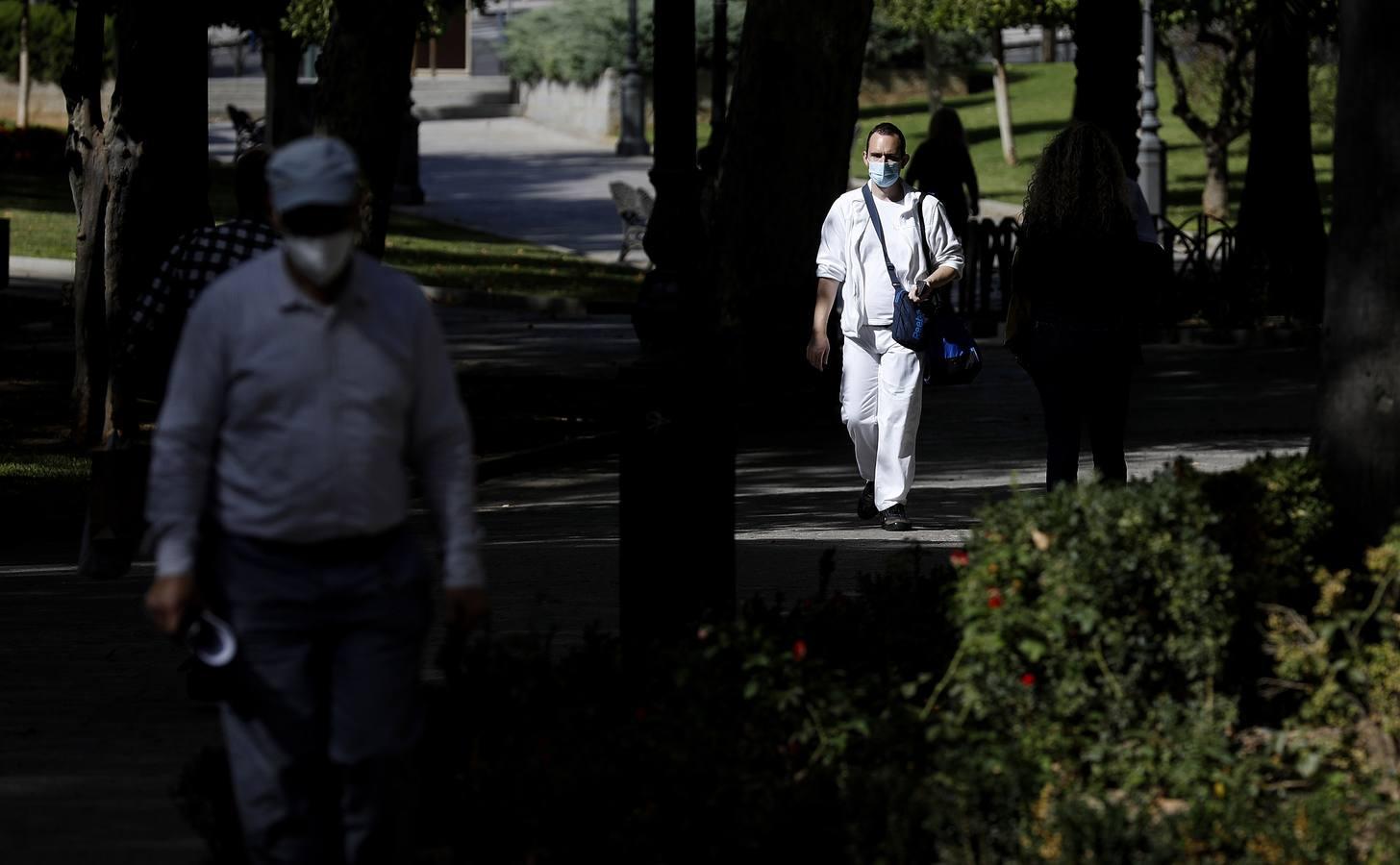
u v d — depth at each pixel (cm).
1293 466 1250
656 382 1357
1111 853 992
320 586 922
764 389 3878
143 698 1592
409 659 938
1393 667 1134
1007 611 1120
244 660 923
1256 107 5138
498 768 1080
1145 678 1141
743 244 3878
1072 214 1897
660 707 1143
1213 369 4369
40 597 2091
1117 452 1977
